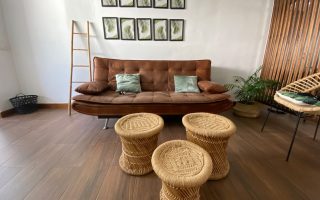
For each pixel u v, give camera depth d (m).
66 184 1.33
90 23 2.72
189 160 1.08
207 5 2.75
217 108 2.24
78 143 1.91
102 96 2.20
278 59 2.70
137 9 2.70
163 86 2.71
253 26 2.89
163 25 2.78
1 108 2.58
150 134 1.34
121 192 1.26
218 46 2.93
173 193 1.05
